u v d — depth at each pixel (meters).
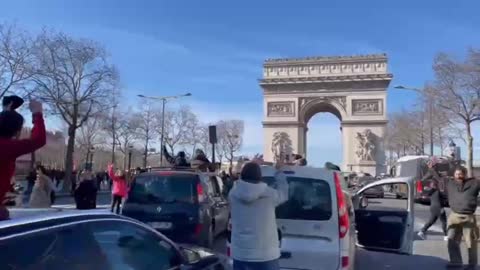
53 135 65.62
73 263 3.27
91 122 60.75
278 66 74.69
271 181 7.61
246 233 5.60
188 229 10.44
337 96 72.00
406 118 74.25
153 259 4.08
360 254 12.28
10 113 4.27
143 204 10.71
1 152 4.06
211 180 12.57
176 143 72.81
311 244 7.32
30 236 3.06
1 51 37.44
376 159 69.31
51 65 40.38
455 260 10.69
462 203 10.50
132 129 65.50
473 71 37.41
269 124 73.75
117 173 20.61
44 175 15.16
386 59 71.06
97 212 3.76
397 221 10.29
